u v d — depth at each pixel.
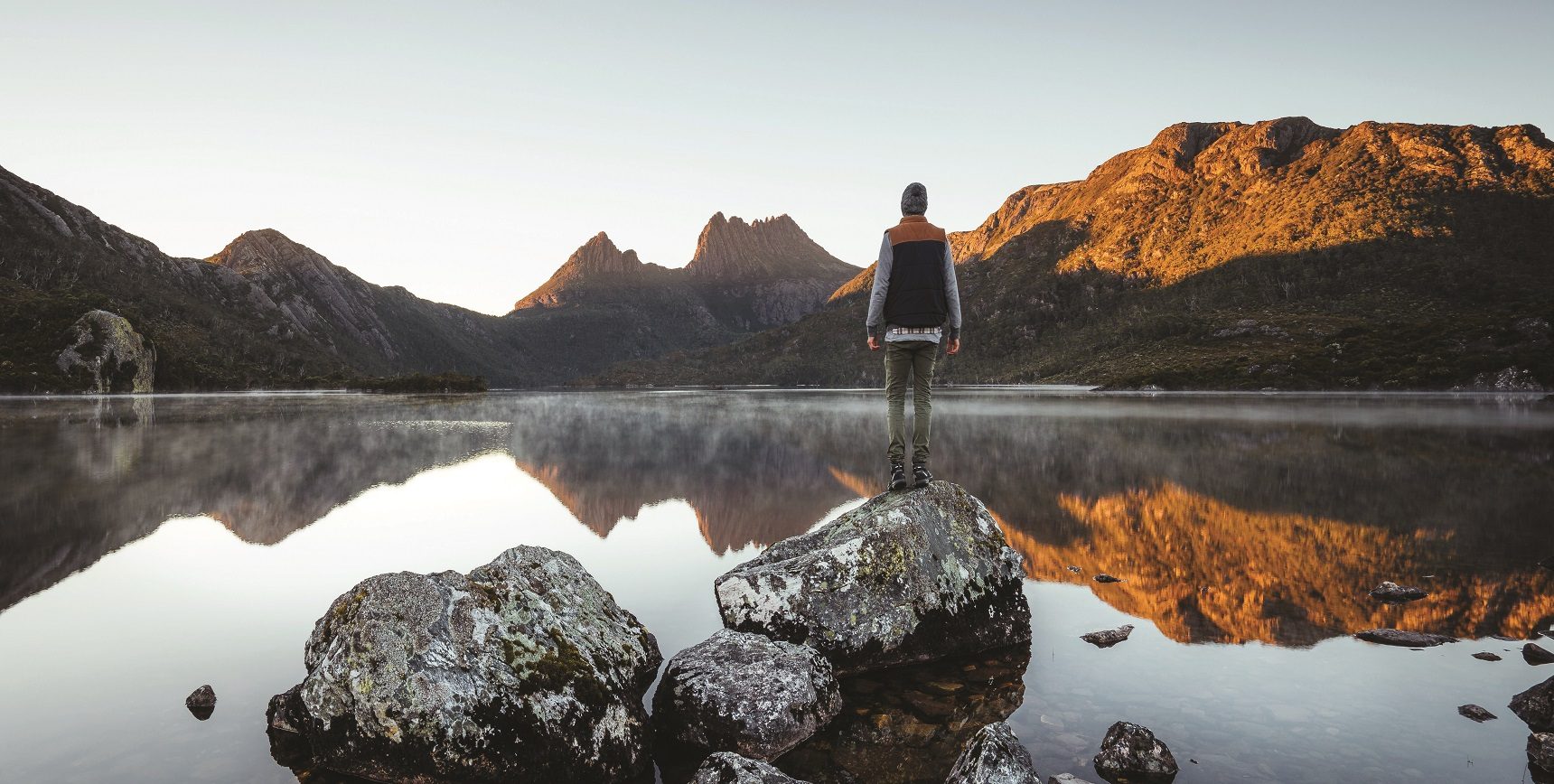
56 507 8.38
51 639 4.44
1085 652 4.49
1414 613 5.00
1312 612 5.08
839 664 4.47
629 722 3.57
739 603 4.70
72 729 3.39
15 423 22.48
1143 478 11.16
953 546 5.07
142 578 5.67
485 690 3.34
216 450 14.43
